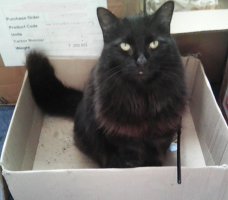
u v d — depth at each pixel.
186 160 0.43
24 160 0.41
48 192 0.33
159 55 0.31
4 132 0.51
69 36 0.45
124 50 0.31
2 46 0.46
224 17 0.42
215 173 0.31
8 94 0.53
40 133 0.49
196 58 0.45
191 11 0.44
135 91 0.34
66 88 0.50
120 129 0.35
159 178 0.31
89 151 0.42
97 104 0.35
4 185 0.39
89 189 0.33
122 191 0.33
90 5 0.42
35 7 0.42
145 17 0.32
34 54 0.45
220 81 0.53
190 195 0.34
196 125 0.47
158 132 0.36
